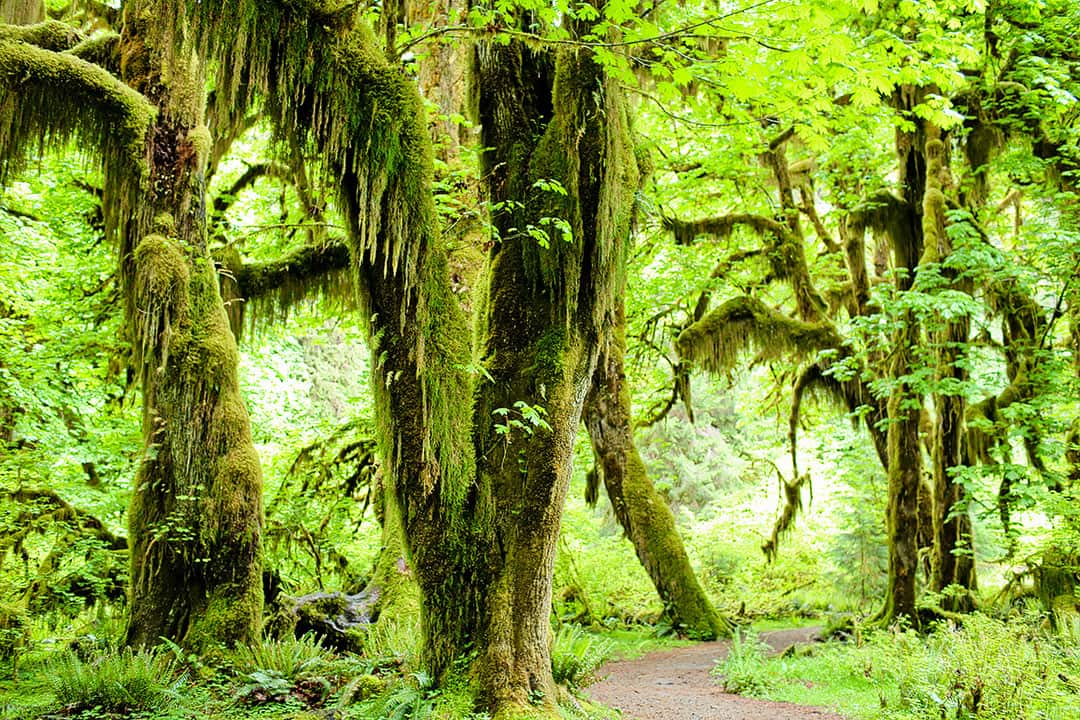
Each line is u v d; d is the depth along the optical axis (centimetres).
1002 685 643
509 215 653
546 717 563
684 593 1532
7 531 1145
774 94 622
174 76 902
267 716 641
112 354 1248
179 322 852
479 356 642
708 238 1598
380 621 965
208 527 816
